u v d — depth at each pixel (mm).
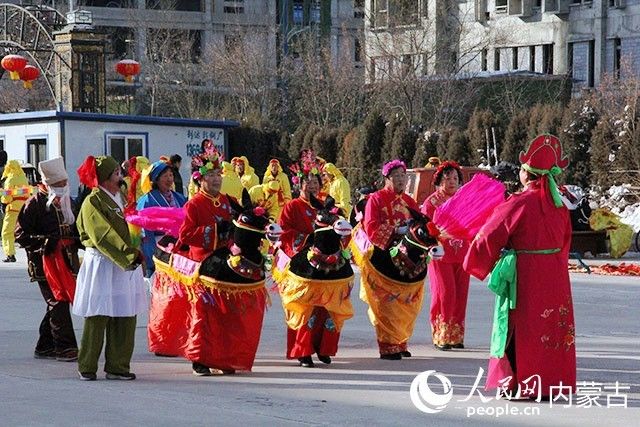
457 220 13836
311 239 14320
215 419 11000
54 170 14742
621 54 61219
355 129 44250
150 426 10688
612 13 61812
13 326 18250
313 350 14523
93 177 13047
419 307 15125
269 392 12555
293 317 14383
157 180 16312
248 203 13656
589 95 45812
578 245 29188
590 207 30625
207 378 13547
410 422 10898
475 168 30594
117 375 13359
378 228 14859
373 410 11492
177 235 14320
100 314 13117
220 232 13617
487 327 18297
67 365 14562
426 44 59031
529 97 56000
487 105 55188
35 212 14820
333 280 14242
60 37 44969
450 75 53750
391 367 14375
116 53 75812
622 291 23406
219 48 65938
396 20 58656
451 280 15781
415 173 29031
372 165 43750
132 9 72750
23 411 11414
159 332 15180
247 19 77688
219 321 13664
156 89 61812
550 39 64562
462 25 59812
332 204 14344
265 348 16000
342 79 55562
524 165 11617
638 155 37031
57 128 38344
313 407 11656
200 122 41469
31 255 14945
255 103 59469
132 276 13312
